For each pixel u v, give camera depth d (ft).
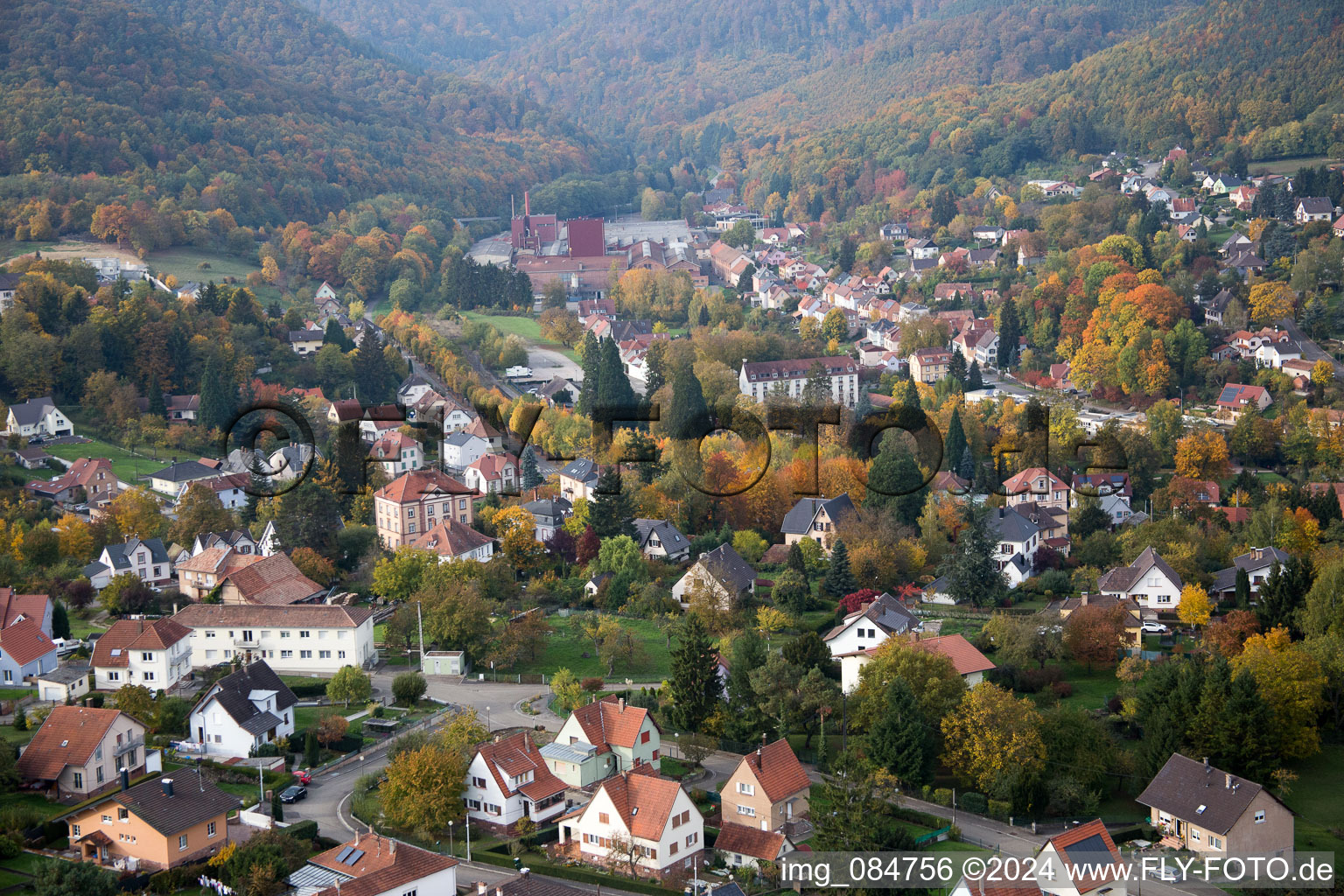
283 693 455.63
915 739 413.18
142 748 408.67
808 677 455.63
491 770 384.27
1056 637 531.91
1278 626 520.42
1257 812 370.94
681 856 359.46
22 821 359.25
